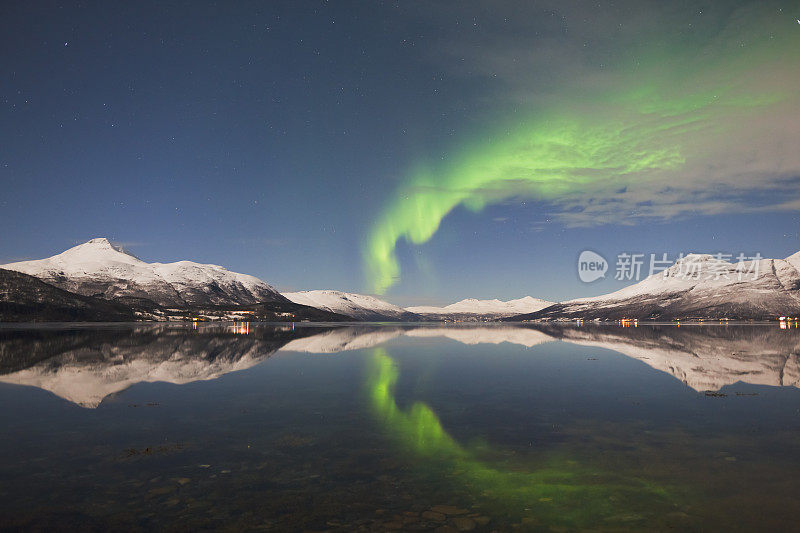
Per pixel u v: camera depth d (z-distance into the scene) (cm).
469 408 1978
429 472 1156
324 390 2466
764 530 831
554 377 2989
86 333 9319
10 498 996
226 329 13162
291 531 838
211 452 1332
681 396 2262
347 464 1221
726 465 1198
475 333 11300
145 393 2377
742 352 4844
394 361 4066
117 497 1000
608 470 1164
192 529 848
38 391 2444
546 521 874
